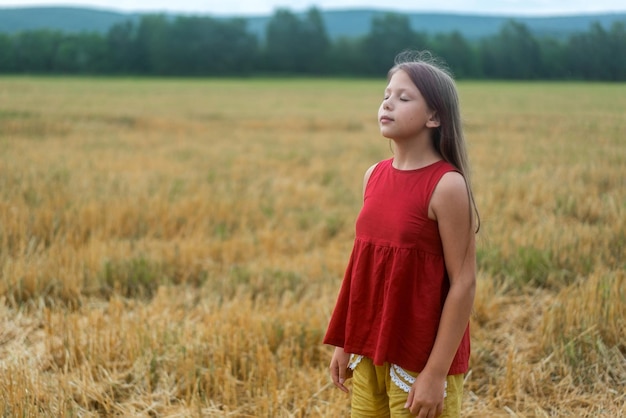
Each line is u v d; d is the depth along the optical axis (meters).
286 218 7.54
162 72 97.12
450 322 2.05
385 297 2.12
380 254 2.13
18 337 4.09
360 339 2.22
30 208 6.99
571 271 5.21
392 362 2.13
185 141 15.96
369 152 14.17
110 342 3.75
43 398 3.25
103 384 3.44
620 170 10.17
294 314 4.29
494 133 18.14
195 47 97.56
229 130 19.36
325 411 3.25
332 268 5.58
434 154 2.14
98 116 22.50
